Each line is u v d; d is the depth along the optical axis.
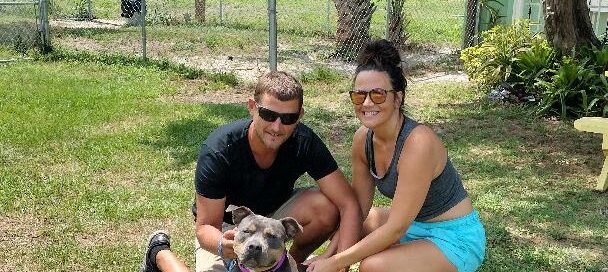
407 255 3.62
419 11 22.03
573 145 8.09
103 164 6.81
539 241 5.30
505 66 10.45
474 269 3.85
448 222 3.74
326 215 3.92
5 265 4.68
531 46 10.54
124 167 6.77
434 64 13.41
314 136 3.89
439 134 8.48
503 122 9.12
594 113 9.35
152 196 6.04
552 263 4.88
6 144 7.33
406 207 3.55
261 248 3.14
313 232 3.98
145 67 11.98
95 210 5.65
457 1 25.12
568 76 9.37
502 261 4.88
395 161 3.62
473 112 9.65
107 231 5.30
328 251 3.83
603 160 7.52
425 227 3.79
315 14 21.11
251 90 10.92
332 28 18.45
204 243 3.68
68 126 8.11
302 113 3.64
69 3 21.55
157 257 4.04
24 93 9.62
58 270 4.63
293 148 3.81
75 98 9.48
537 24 12.94
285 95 3.48
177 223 5.49
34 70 11.33
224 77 11.31
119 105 9.27
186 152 7.31
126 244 5.06
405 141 3.57
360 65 3.60
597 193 6.47
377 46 3.57
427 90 11.16
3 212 5.54
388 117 3.57
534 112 9.55
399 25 14.84
